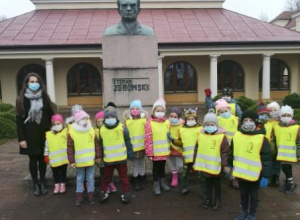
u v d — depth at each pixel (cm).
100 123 509
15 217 423
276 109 517
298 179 564
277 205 444
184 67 2075
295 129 483
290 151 482
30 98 480
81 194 460
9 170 676
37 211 441
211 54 1880
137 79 619
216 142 421
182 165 519
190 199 471
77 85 2034
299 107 1506
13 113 1227
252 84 2116
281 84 2161
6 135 1080
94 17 2259
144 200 471
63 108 1994
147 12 2377
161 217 413
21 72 2008
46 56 1805
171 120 516
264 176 374
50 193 507
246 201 396
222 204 451
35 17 2241
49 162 496
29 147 482
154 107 502
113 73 616
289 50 1923
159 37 1917
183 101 2088
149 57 617
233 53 1897
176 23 2161
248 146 385
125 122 523
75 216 422
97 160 461
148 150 489
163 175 511
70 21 2172
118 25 620
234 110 609
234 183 505
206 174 425
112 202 465
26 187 541
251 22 2212
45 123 496
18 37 1875
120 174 462
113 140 455
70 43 1800
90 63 2014
